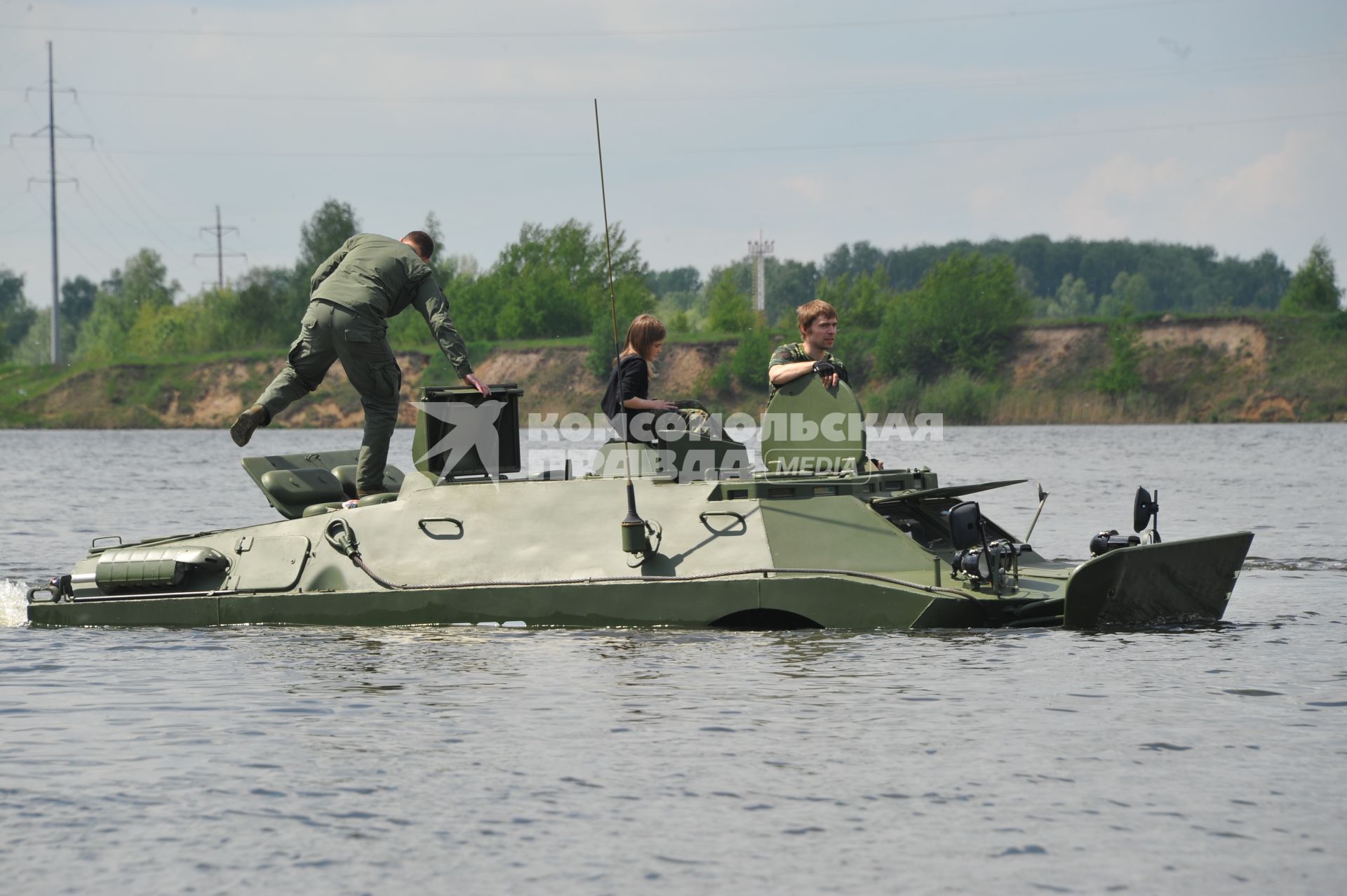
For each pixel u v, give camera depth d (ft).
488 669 102.63
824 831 69.51
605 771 78.43
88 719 91.04
